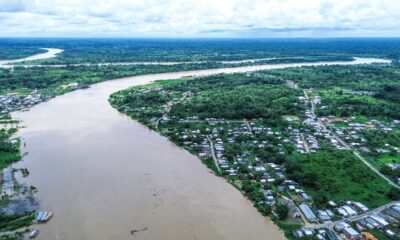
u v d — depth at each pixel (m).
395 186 148.25
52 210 130.38
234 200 139.50
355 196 140.75
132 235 117.12
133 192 143.75
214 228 121.25
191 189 147.12
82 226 121.44
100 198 138.75
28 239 114.38
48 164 168.25
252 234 118.00
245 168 162.50
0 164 166.75
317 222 123.94
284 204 133.25
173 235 117.31
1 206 132.25
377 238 114.31
